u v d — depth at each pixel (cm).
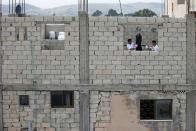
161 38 3005
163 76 3020
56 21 2995
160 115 3062
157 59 3011
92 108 3038
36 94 3036
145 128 3053
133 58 3008
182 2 3953
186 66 3020
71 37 3000
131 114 3044
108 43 3000
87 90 3016
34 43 3006
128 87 3016
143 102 3062
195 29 3005
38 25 3003
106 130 3053
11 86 3016
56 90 3022
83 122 3038
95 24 2991
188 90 3023
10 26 3000
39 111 3042
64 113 3041
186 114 3041
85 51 3000
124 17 2986
